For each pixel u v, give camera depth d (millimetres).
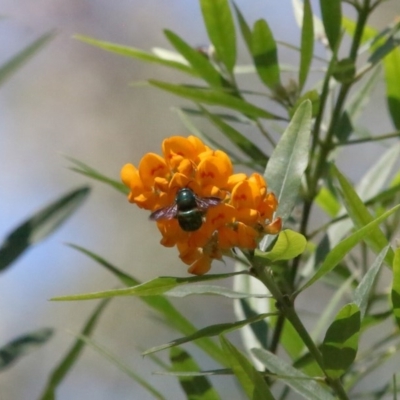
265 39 919
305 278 959
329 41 915
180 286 822
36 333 998
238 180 807
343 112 958
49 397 948
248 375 815
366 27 1002
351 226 936
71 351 948
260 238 810
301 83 917
